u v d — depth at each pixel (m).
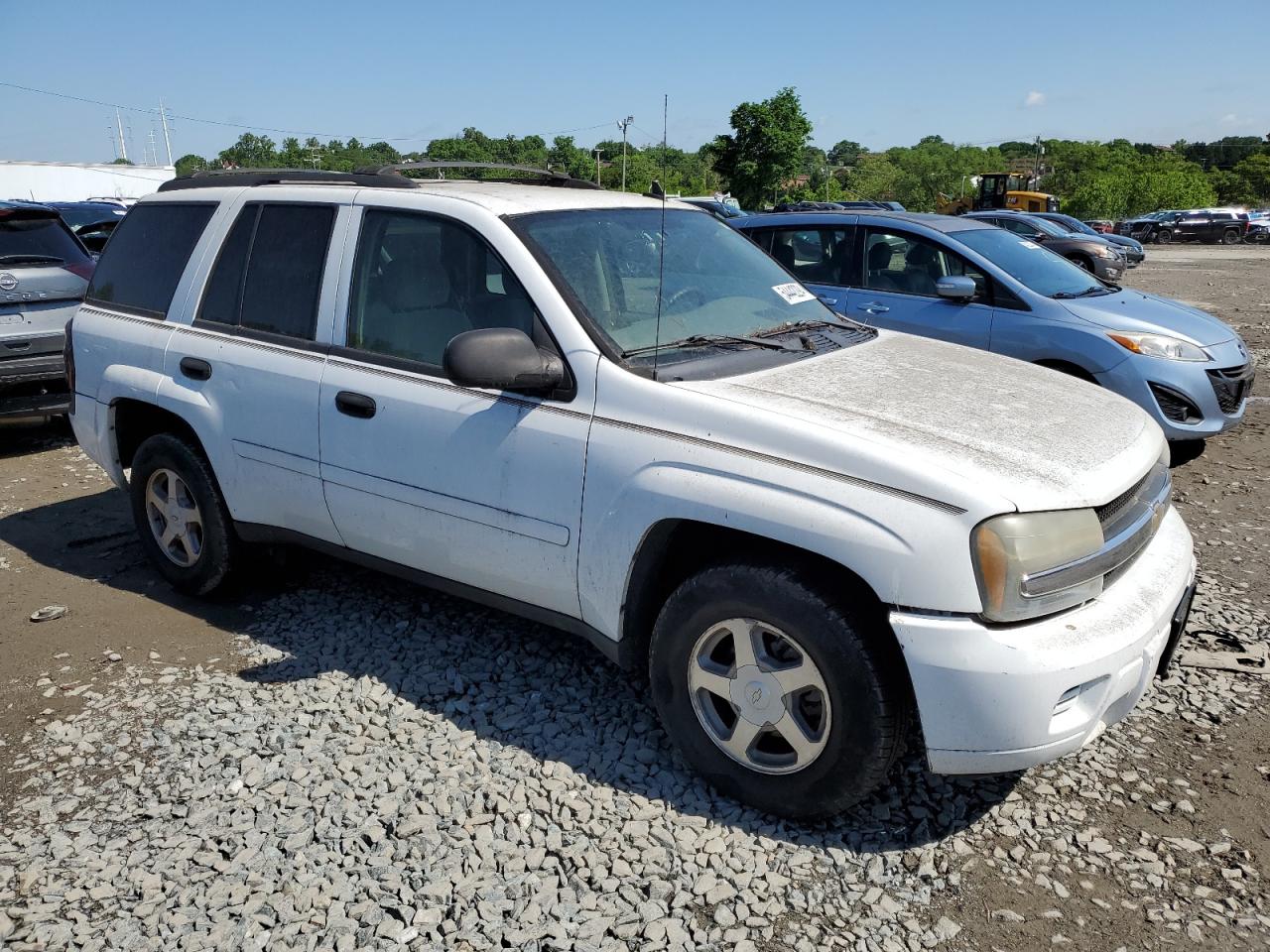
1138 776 3.11
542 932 2.46
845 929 2.47
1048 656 2.47
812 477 2.64
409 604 4.39
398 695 3.60
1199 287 19.53
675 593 2.94
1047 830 2.85
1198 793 3.02
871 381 3.19
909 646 2.51
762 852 2.75
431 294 3.49
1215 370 6.40
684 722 3.00
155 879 2.66
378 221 3.70
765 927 2.48
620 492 2.95
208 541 4.28
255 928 2.48
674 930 2.45
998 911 2.54
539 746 3.25
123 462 4.73
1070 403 3.25
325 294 3.78
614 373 3.03
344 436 3.63
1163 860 2.73
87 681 3.76
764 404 2.86
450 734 3.32
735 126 45.88
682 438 2.87
